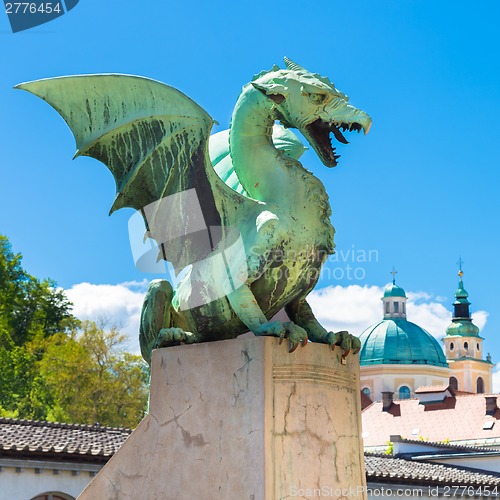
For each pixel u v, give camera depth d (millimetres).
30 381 47969
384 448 55062
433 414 59062
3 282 54125
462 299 119938
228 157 6832
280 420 5844
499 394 58250
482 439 55406
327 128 6297
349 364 6309
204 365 6074
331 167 6297
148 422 6230
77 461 19844
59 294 57250
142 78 6328
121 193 6383
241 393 5895
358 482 6168
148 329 6551
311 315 6438
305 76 6215
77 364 47906
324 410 6070
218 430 5938
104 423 47469
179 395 6141
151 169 6324
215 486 5871
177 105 6293
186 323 6531
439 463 37656
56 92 6230
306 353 6043
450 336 117250
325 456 6008
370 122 6184
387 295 102375
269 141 6406
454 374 114188
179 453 6062
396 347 98125
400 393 96438
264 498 5664
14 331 54438
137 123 6301
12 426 21359
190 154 6254
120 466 6262
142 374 49156
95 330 49156
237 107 6414
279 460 5785
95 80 6270
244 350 5926
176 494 6008
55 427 22141
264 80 6285
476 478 30891
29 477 19297
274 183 6246
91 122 6285
